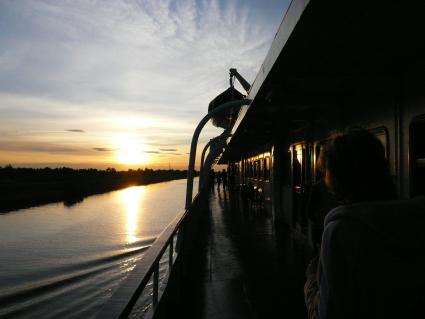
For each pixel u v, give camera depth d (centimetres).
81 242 2378
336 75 419
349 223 114
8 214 4753
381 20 260
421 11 244
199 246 812
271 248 781
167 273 453
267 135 1143
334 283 113
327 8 236
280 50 328
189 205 721
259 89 494
